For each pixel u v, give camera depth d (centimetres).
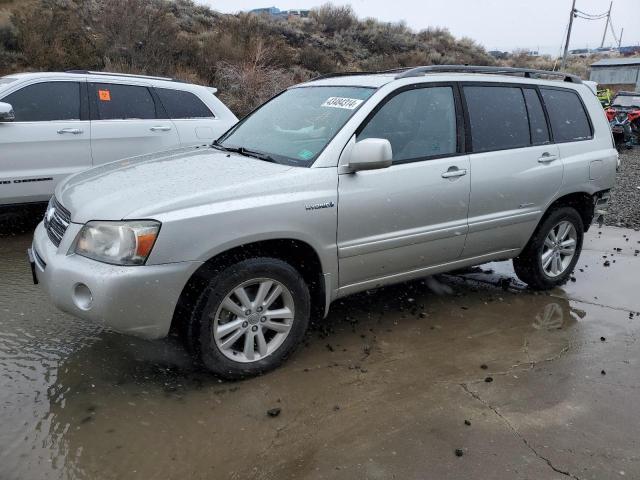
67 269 315
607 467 279
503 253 481
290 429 302
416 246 411
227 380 346
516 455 285
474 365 378
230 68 1767
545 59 4744
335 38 2903
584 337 427
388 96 403
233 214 324
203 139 741
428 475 269
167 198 320
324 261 366
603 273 584
